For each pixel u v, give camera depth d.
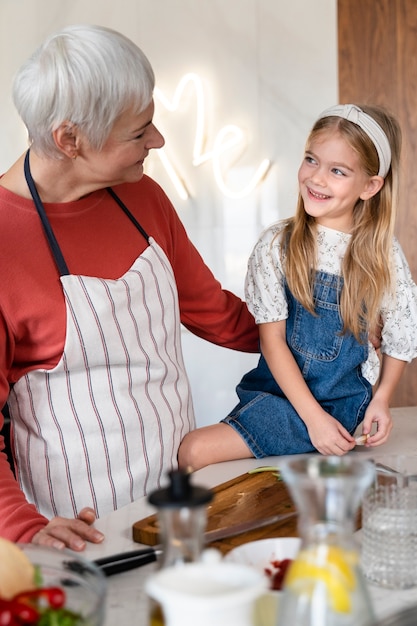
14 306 1.41
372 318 1.76
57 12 3.80
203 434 1.64
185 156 3.77
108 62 1.32
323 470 0.75
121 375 1.50
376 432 1.69
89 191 1.51
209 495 0.69
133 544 1.15
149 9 3.74
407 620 0.80
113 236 1.55
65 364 1.45
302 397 1.69
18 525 1.17
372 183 1.77
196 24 3.70
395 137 1.81
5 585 0.76
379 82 3.38
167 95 3.78
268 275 1.78
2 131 3.91
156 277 1.57
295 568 0.73
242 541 1.11
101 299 1.47
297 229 1.78
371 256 1.76
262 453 1.65
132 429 1.50
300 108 3.61
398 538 0.97
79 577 0.82
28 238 1.44
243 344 1.90
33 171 1.47
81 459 1.47
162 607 0.68
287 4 3.58
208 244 3.79
